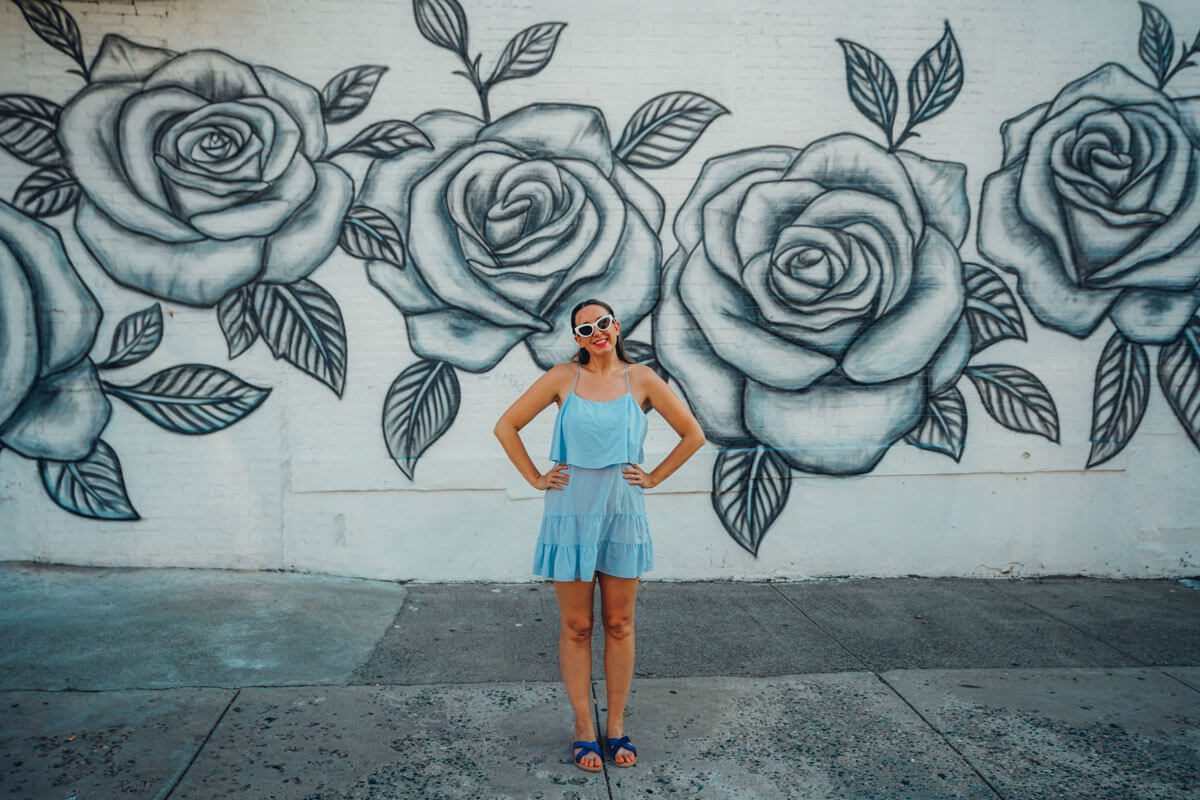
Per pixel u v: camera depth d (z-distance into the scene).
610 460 3.09
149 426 4.86
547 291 5.04
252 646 3.97
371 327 4.95
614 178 5.04
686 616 4.62
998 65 5.16
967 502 5.32
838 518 5.28
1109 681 3.85
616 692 3.16
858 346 5.21
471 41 4.92
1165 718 3.48
